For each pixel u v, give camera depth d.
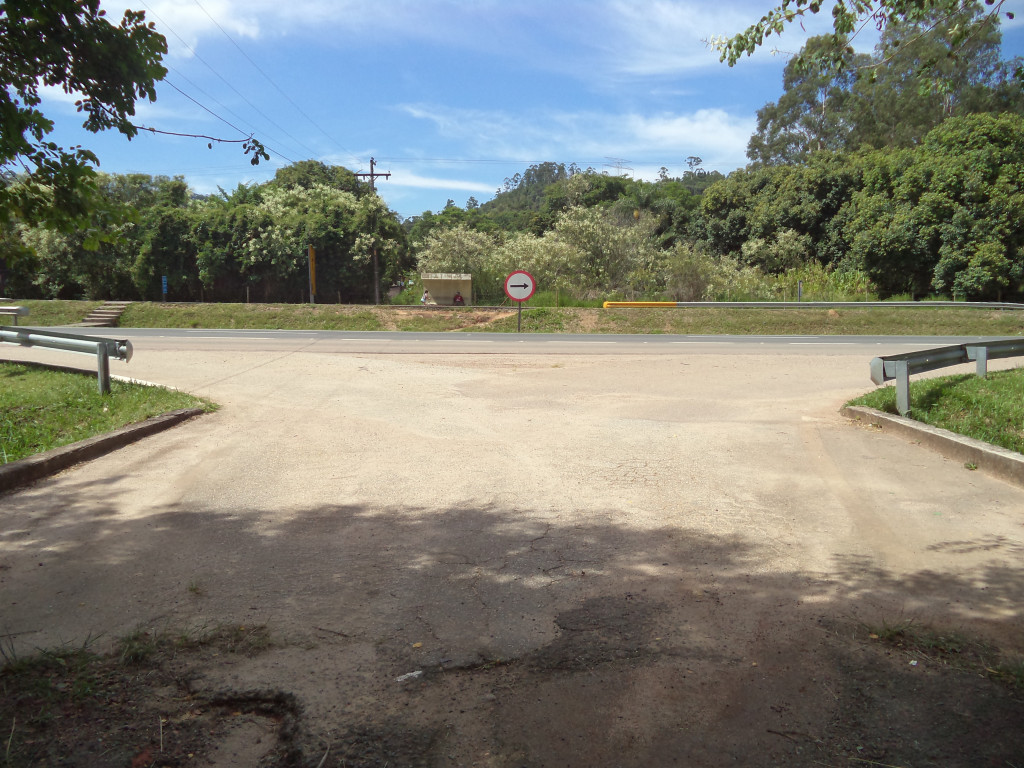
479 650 3.49
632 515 5.52
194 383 11.79
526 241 36.91
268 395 10.80
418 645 3.54
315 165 58.56
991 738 2.80
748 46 6.57
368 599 4.04
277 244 37.62
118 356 10.11
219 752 2.75
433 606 3.96
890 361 9.11
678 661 3.38
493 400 10.80
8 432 8.15
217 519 5.37
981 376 10.87
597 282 35.91
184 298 39.22
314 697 3.09
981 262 33.19
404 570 4.45
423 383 12.23
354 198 44.78
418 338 21.44
